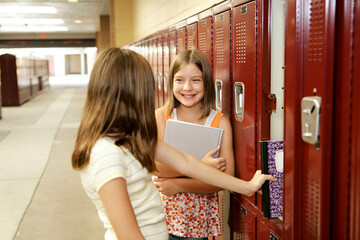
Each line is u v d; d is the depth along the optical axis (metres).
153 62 4.54
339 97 1.11
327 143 1.13
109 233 1.20
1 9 15.05
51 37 27.12
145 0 8.06
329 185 1.16
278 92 1.73
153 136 1.18
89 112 1.15
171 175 1.82
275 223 1.60
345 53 1.08
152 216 1.21
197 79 1.80
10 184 4.80
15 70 13.52
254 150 1.78
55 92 20.66
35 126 9.22
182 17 4.70
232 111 2.03
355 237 1.07
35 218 3.75
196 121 1.90
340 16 1.09
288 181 1.35
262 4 1.66
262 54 1.68
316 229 1.21
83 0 13.25
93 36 27.53
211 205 1.92
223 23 2.09
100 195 1.07
